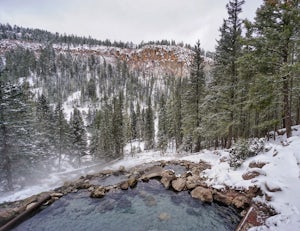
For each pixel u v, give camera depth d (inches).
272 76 463.5
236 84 636.1
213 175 464.1
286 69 433.4
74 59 6072.8
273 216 258.1
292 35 454.3
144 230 310.7
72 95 4340.6
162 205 388.8
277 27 475.5
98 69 5472.4
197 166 577.3
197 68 852.0
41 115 1208.2
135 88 4702.3
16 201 436.8
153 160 794.8
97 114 2682.1
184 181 462.3
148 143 1884.8
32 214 378.0
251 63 494.3
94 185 511.5
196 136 877.8
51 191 484.1
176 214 352.2
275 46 475.5
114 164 803.4
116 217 355.9
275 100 536.4
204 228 305.3
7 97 561.0
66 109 3713.1
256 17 500.4
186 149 1135.6
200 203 384.8
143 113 2746.1
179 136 1334.9
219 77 705.0
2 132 546.3
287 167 343.9
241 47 628.4
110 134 1273.4
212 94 716.0
